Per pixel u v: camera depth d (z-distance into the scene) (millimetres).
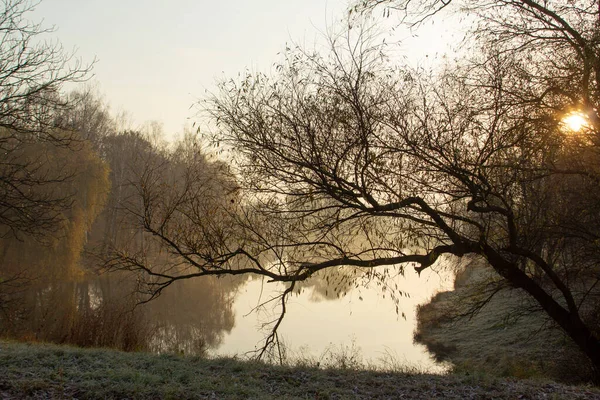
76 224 27859
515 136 9703
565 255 12961
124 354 9039
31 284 24656
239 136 9719
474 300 14945
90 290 30000
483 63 10125
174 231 10688
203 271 10633
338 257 10297
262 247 10453
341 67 9523
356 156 9383
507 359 15789
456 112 9633
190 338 20141
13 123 16125
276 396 6887
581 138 9969
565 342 15227
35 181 16828
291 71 9641
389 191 9859
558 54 10297
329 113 9477
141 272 12289
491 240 11078
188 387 6824
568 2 10086
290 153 9766
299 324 23297
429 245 10938
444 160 9773
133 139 42344
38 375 6836
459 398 7148
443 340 20609
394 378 8305
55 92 16766
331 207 10094
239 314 25406
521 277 11273
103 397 6176
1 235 24812
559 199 11523
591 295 14219
